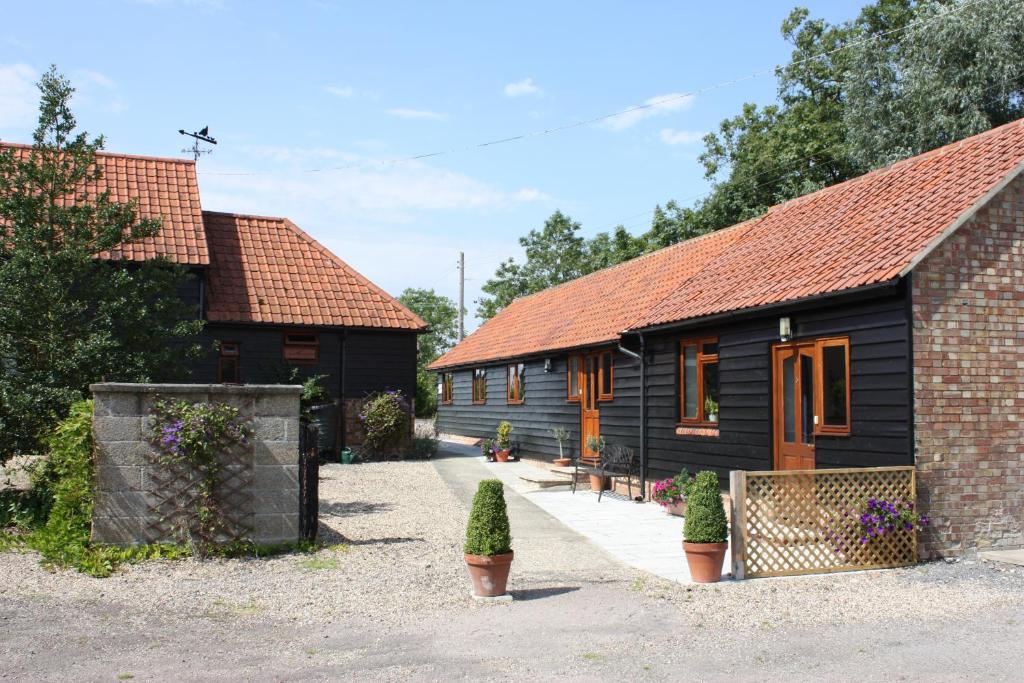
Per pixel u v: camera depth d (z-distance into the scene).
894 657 6.77
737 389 13.90
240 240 25.55
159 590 8.63
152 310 14.45
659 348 16.34
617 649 6.98
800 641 7.24
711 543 9.53
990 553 10.71
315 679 6.14
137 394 10.09
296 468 10.60
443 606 8.36
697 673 6.36
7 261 13.28
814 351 12.26
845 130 35.66
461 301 46.12
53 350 12.61
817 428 12.06
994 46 27.72
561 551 11.66
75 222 13.70
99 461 9.98
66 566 9.32
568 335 21.52
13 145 22.25
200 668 6.34
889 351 10.88
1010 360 11.12
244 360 23.22
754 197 37.19
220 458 10.31
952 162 13.43
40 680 5.98
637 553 11.52
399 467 22.06
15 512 11.48
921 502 10.60
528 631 7.51
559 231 51.31
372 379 24.48
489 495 8.73
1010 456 11.04
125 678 6.06
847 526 10.26
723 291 14.58
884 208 13.45
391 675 6.25
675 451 15.73
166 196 23.39
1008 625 7.77
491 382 27.73
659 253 22.61
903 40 31.69
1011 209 11.32
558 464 20.73
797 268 13.23
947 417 10.73
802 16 39.75
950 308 10.86
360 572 9.62
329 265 25.84
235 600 8.36
